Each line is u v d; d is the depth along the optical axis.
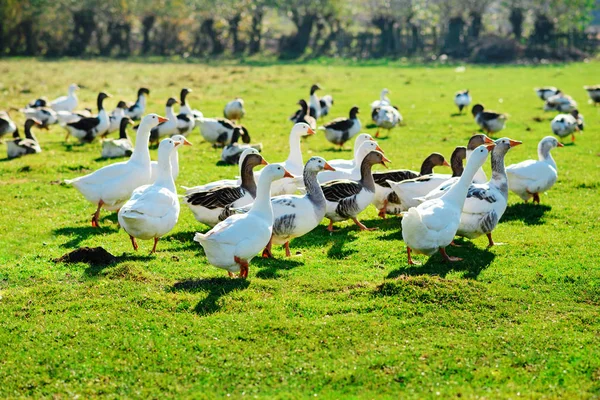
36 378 7.55
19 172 17.81
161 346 8.10
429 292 9.23
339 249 11.67
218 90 37.97
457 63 62.66
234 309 8.97
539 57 64.06
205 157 20.23
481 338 8.20
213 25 71.12
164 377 7.53
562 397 7.00
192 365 7.75
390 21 72.94
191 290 9.54
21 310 9.05
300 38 72.31
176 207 11.21
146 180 13.59
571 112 25.77
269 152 21.03
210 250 9.55
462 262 10.73
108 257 10.91
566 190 15.87
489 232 11.55
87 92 36.12
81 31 70.25
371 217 14.05
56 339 8.32
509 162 19.22
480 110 26.23
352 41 74.25
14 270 10.47
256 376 7.50
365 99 35.22
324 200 11.48
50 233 12.70
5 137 24.17
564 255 11.17
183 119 23.12
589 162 19.03
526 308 9.06
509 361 7.73
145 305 9.08
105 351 8.04
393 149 21.59
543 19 70.88
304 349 8.01
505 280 10.00
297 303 9.11
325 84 42.22
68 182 13.04
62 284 9.88
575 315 8.84
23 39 66.62
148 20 70.25
